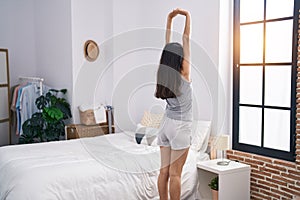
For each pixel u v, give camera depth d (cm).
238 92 359
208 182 334
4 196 229
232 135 366
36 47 517
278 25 320
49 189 221
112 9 427
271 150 325
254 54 345
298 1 296
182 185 288
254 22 342
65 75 440
